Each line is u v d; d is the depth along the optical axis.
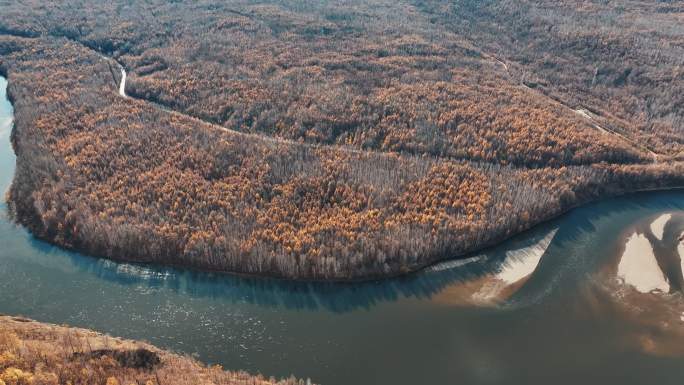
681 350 84.69
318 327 87.69
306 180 115.62
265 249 97.44
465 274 100.44
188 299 92.69
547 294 96.19
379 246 99.75
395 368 80.25
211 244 99.44
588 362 82.50
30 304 90.62
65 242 103.94
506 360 82.44
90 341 72.62
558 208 118.50
